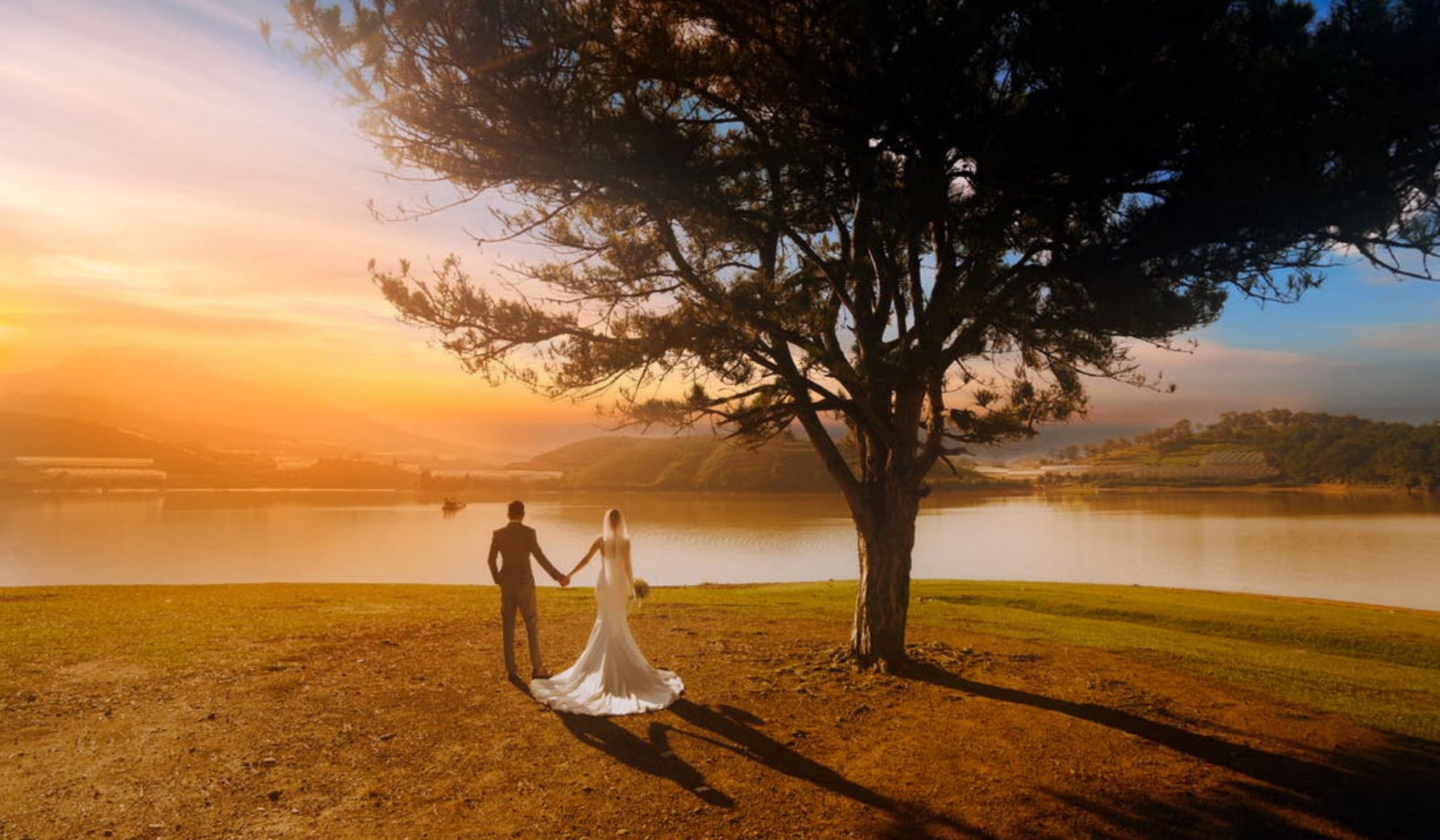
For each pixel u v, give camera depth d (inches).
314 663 371.9
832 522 3927.2
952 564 2144.4
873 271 366.9
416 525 4008.4
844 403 377.7
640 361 343.3
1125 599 761.0
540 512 4923.7
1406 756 282.0
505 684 341.4
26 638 405.7
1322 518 4133.9
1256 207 239.0
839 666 390.9
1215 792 242.5
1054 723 307.7
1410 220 258.5
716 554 2391.7
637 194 301.0
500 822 206.2
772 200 327.0
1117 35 226.2
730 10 250.1
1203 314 331.3
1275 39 236.1
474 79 253.3
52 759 239.8
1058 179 273.7
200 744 256.5
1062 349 375.6
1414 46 219.3
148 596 609.9
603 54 263.6
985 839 205.9
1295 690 380.8
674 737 277.4
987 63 258.2
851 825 211.3
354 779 232.7
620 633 326.0
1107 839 208.4
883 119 259.4
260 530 3577.8
